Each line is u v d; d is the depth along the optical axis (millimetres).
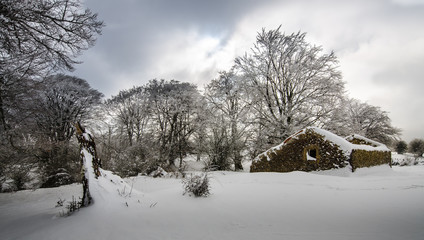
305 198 5250
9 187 10164
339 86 18719
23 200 8148
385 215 3594
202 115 24719
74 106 23375
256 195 5848
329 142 10766
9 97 8867
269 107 20656
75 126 6035
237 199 5438
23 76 8812
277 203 4902
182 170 15906
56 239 3281
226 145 19844
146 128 28188
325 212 4039
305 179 8367
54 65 8062
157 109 28250
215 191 6641
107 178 5906
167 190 7047
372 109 28812
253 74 20797
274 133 19172
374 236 2783
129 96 29828
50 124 17500
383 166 12023
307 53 19500
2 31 6090
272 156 13008
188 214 4328
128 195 5434
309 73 19359
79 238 3275
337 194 5504
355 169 9859
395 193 5223
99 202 4773
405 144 42438
